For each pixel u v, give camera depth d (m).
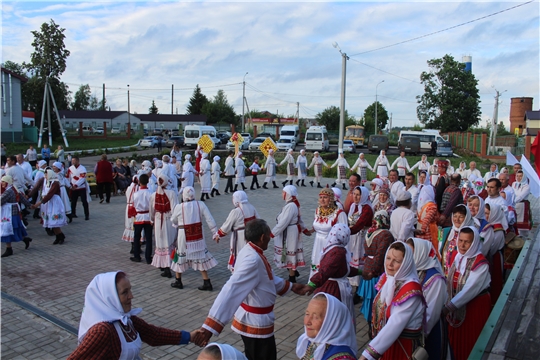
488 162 32.09
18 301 6.36
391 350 3.21
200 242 6.96
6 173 11.51
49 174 9.62
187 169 16.34
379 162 20.75
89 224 11.88
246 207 6.68
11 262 8.38
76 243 9.85
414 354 3.13
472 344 4.20
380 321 3.47
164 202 7.53
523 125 60.28
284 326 5.65
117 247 9.58
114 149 40.19
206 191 16.69
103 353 2.60
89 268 8.07
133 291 6.92
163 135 63.38
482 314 4.21
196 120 83.31
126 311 2.80
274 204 15.56
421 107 57.38
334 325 2.69
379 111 79.25
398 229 5.52
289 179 21.12
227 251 9.45
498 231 5.66
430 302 3.53
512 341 3.71
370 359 3.08
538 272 5.74
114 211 13.85
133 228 8.98
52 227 9.67
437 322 3.61
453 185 6.91
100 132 64.69
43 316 5.85
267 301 3.82
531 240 8.26
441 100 55.91
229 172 18.94
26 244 9.20
